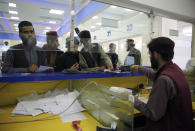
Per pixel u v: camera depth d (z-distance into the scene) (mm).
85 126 831
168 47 785
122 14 2428
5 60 1058
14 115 910
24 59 1137
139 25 2139
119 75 1316
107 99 834
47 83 1203
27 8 2422
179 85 716
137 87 1735
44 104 1025
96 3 2459
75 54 1356
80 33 1330
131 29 2023
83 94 1103
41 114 945
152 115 706
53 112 952
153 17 2090
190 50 2783
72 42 1365
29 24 1058
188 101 758
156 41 821
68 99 1079
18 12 2383
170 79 710
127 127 702
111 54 1546
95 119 933
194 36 2770
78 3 2451
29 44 1085
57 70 1305
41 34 1126
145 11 2023
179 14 2297
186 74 1596
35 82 1149
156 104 702
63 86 1284
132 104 657
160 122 751
